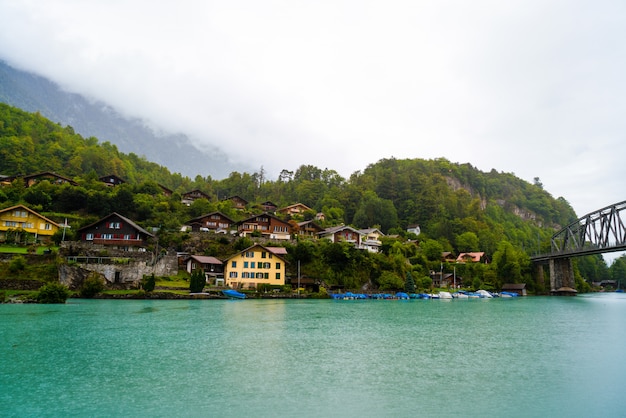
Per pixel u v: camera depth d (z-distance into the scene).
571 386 20.30
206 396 17.94
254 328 36.28
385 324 41.47
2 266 58.47
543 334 36.75
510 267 116.25
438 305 70.38
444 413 16.58
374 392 18.94
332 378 20.98
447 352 27.80
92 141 181.25
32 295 52.53
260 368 22.61
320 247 89.75
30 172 124.44
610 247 81.19
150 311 47.31
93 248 70.19
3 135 139.62
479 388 19.78
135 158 197.38
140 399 17.47
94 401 17.16
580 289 142.00
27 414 15.73
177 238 88.31
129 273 67.06
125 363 23.12
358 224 148.25
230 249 89.88
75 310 45.88
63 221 89.31
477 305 72.44
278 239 96.50
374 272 90.25
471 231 151.25
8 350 25.83
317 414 16.20
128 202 101.19
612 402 18.06
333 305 63.72
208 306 55.81
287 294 76.88
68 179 110.25
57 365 22.55
